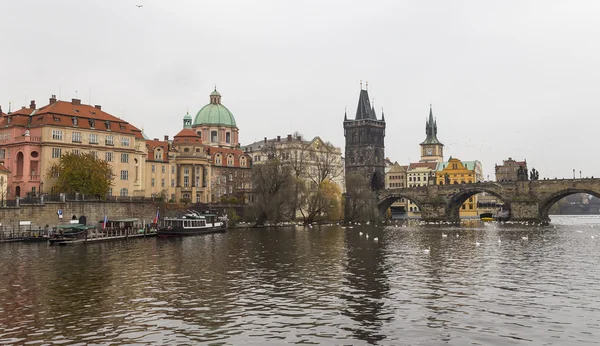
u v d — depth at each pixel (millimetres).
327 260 65625
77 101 139250
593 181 167625
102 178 120250
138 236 108625
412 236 112750
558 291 43562
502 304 38594
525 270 55750
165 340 30031
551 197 175500
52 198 110438
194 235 116438
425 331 31562
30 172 124250
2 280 50562
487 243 91812
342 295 42156
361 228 151375
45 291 44594
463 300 40062
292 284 47344
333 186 189625
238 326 32906
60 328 32562
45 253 75750
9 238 96062
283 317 35031
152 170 174375
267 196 153750
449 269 56781
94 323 33750
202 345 29094
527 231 131500
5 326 33094
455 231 133500
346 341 29688
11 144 125625
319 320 34219
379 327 32469
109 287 46312
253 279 50312
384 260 65375
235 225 157000
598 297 41031
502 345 28859
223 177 197375
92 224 116438
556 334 30812
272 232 129500
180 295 42469
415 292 43312
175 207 146125
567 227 153500
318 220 185500
